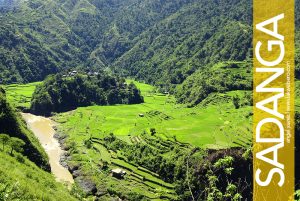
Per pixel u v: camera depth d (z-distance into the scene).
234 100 165.38
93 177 102.00
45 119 173.75
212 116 149.75
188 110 177.12
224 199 17.00
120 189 96.19
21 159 83.06
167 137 121.44
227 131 116.81
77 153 121.75
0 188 24.33
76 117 172.38
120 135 134.38
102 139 133.38
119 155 118.62
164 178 101.25
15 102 187.62
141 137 126.19
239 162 74.50
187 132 124.19
